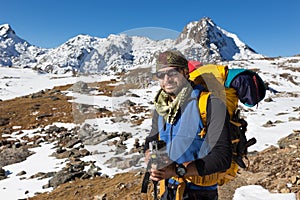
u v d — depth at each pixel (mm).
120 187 7461
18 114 25797
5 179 11812
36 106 28266
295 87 37031
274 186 5484
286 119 16125
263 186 5559
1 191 10422
